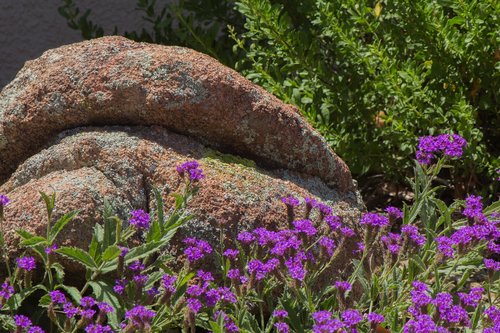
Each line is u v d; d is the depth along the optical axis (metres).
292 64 6.26
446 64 6.10
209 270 4.46
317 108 6.27
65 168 4.72
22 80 5.13
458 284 4.59
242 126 4.91
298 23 6.96
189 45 7.25
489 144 6.45
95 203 4.43
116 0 8.77
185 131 4.88
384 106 6.29
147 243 4.11
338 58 6.51
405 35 6.34
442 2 5.89
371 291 4.24
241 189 4.66
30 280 4.03
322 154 5.09
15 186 4.86
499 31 5.82
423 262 4.60
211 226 4.50
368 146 6.20
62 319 4.26
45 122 4.92
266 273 4.20
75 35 8.83
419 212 4.82
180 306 3.95
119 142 4.70
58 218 4.35
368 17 6.38
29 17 8.78
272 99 5.06
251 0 6.14
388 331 4.17
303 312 4.31
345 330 3.61
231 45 7.26
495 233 4.23
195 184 4.57
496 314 3.88
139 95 4.79
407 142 6.03
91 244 4.03
